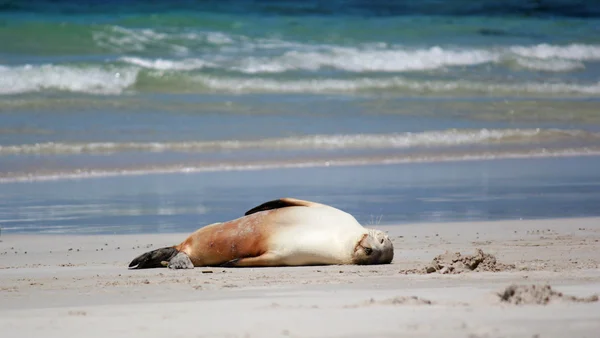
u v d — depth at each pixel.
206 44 120.31
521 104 98.62
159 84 100.44
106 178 64.50
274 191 58.41
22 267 36.00
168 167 68.56
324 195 56.69
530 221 48.31
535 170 69.19
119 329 22.30
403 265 35.44
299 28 132.88
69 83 97.69
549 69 120.38
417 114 92.44
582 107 98.06
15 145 73.19
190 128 82.31
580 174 67.25
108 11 140.00
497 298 25.14
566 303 24.38
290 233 36.06
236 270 34.78
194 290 29.03
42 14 136.50
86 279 32.12
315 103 95.56
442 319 22.53
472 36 136.88
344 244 35.84
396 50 121.00
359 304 25.00
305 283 30.31
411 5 150.75
